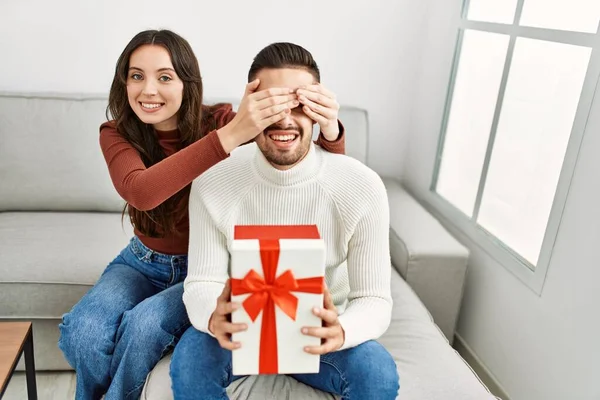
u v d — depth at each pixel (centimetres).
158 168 121
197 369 114
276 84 115
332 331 106
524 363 171
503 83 187
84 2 217
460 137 219
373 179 126
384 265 127
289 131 114
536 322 165
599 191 139
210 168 129
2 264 172
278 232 104
